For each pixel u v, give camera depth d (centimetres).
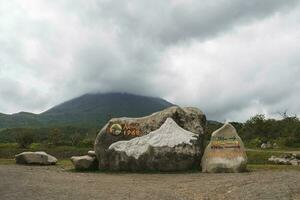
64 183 1841
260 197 1480
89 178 2155
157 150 2591
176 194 1617
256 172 2380
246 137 6950
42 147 5400
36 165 3117
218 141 2541
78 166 2680
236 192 1595
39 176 2080
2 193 1516
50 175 2208
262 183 1738
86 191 1619
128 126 2678
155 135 2633
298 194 1514
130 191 1658
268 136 6894
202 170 2534
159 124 2666
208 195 1595
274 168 2700
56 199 1434
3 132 9069
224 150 2509
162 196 1559
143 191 1667
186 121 2692
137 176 2338
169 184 1923
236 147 2506
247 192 1576
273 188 1609
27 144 5694
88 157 2716
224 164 2467
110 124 2700
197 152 2619
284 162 3325
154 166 2584
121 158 2612
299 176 1916
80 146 5625
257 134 6975
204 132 2703
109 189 1702
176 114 2695
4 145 5659
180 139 2617
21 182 1784
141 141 2628
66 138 6675
